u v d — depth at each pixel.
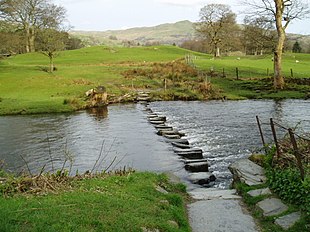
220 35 85.25
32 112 29.22
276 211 8.05
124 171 11.72
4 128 23.00
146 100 35.38
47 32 54.28
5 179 9.45
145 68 49.91
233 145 17.36
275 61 37.22
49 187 9.00
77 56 73.94
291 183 8.55
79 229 6.27
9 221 6.29
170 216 7.65
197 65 52.56
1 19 55.22
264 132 19.73
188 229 7.39
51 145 18.25
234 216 8.23
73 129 22.31
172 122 24.06
